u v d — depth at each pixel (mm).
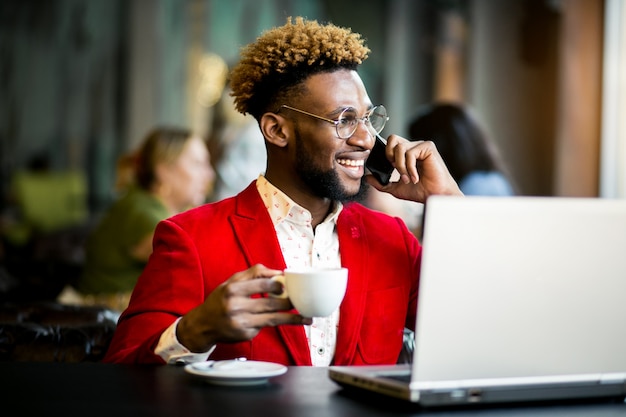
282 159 1924
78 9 10781
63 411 1282
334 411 1311
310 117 1855
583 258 1354
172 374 1553
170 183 3809
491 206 1296
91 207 10672
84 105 10742
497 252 1304
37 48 10820
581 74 6648
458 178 3189
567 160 6727
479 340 1316
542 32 7184
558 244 1337
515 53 7484
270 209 1930
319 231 1948
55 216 9805
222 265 1850
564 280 1348
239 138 7289
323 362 1861
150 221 3730
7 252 6668
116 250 3762
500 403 1389
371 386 1381
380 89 9281
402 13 9148
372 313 1906
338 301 1506
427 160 2012
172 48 10469
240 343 1798
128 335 1772
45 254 5926
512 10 7453
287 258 1914
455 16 8594
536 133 7203
